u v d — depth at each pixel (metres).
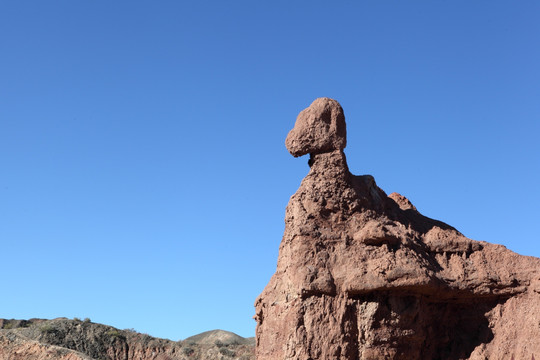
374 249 22.12
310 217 22.69
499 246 23.59
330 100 24.14
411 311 21.56
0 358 54.69
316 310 21.16
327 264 21.83
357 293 21.36
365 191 23.86
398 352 21.25
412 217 25.23
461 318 22.84
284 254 22.94
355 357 20.91
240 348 67.62
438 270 22.52
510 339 21.91
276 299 22.41
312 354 20.73
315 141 23.62
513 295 22.58
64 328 70.31
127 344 70.94
